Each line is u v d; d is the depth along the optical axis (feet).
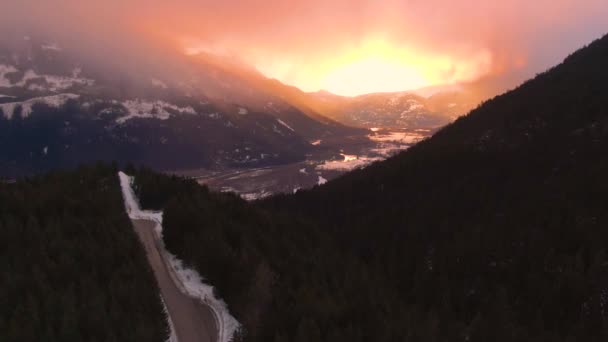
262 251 176.35
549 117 323.98
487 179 276.62
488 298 172.65
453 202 264.72
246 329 125.70
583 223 186.29
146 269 151.23
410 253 224.12
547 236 189.67
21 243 145.28
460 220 239.50
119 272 135.64
